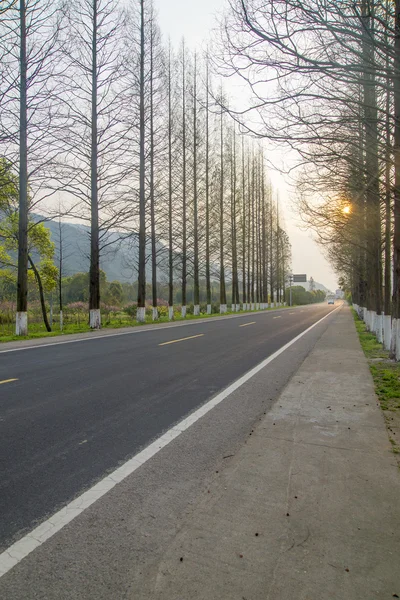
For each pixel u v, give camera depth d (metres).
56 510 3.10
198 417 5.42
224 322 25.59
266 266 66.38
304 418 5.24
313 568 2.36
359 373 8.15
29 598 2.17
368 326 20.02
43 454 4.18
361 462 3.85
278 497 3.20
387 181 6.13
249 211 54.75
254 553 2.50
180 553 2.52
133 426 5.06
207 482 3.52
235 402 6.19
